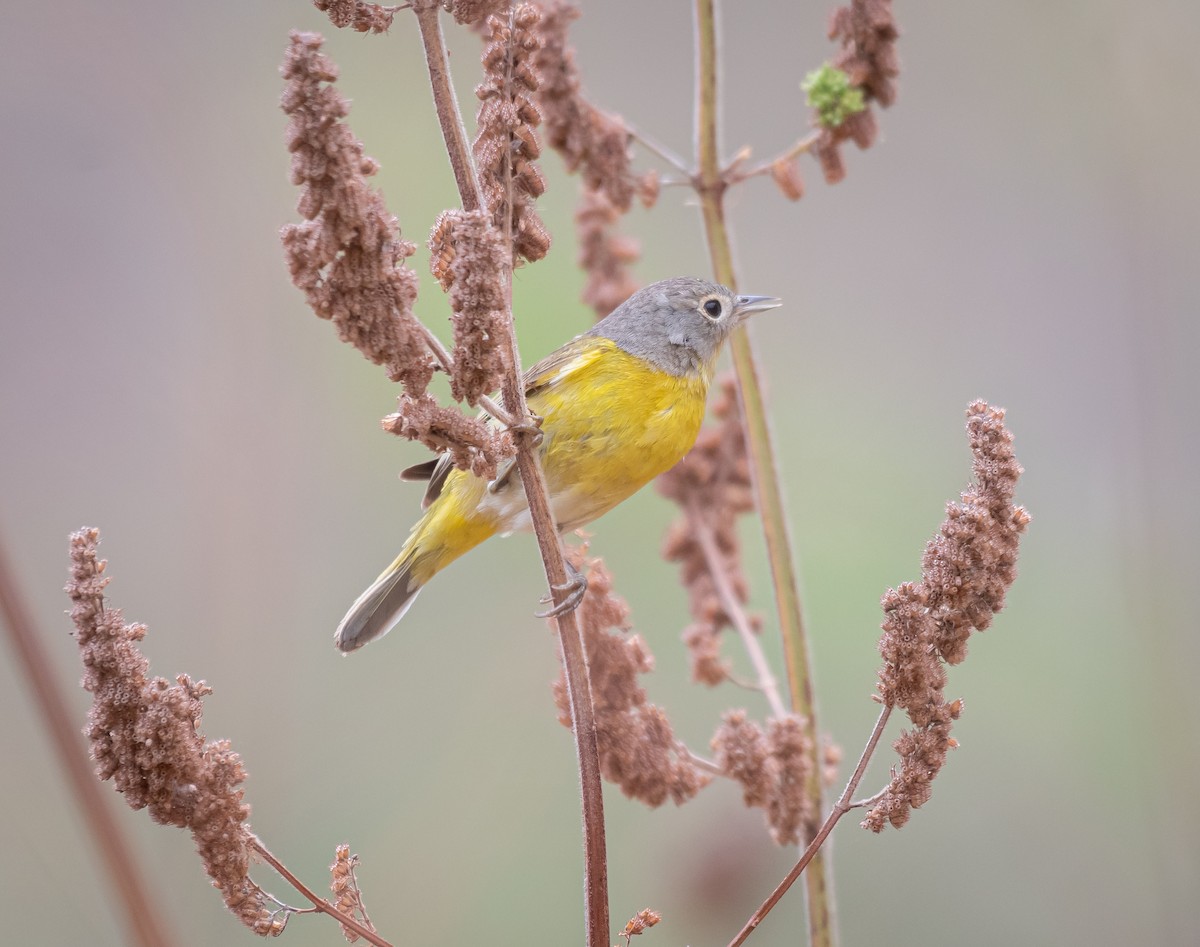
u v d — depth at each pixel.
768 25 16.73
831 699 12.62
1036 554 13.26
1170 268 11.37
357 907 5.61
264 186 14.74
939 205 15.72
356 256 5.08
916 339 14.81
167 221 14.43
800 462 14.16
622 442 8.86
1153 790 10.23
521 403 5.79
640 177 7.70
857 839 12.23
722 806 11.51
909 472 13.97
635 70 16.52
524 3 5.85
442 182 15.12
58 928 10.72
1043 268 15.07
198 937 10.59
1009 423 14.23
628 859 11.76
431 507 9.36
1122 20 11.98
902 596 5.46
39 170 14.47
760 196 16.09
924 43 16.28
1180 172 11.62
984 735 12.37
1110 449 13.18
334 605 12.85
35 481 13.18
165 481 13.25
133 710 5.19
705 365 9.41
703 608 8.68
